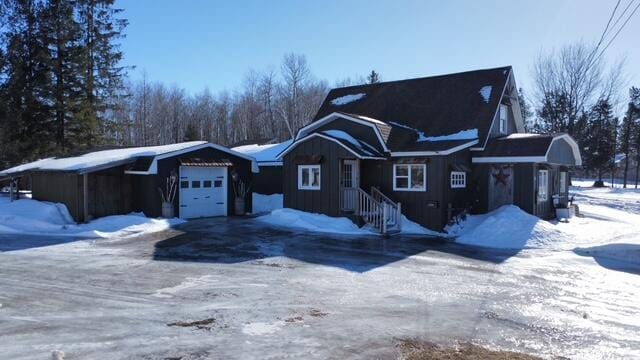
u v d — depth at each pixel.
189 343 6.66
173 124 70.44
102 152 25.30
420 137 21.64
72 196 20.11
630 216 26.77
